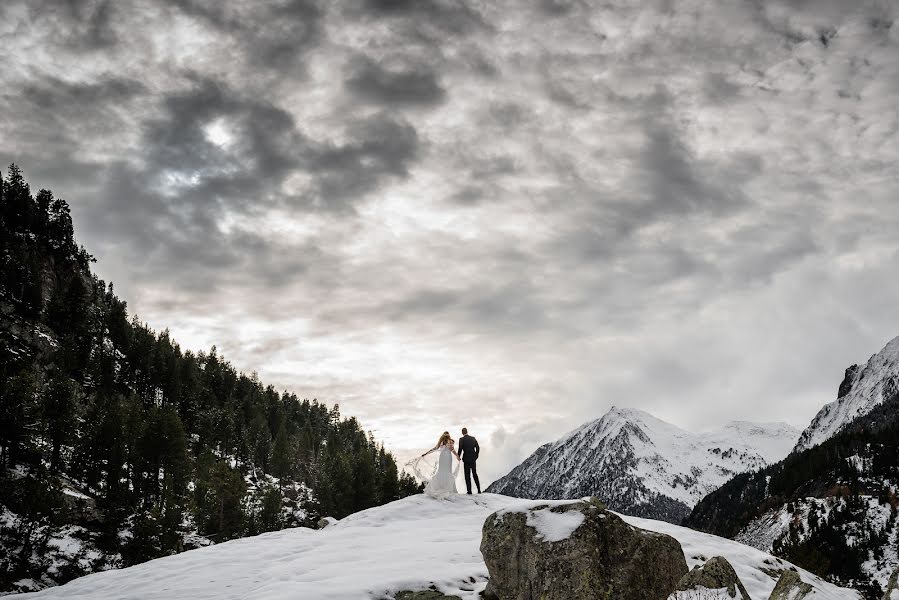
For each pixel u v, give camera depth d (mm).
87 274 178250
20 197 166500
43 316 137375
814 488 101250
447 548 15383
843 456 106562
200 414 142000
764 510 106688
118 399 128500
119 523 79562
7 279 135375
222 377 177250
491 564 11430
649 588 10430
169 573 15453
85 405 115062
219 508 90438
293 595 11281
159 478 106062
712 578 8953
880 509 83500
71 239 177625
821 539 80125
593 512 10969
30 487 65625
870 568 71750
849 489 92125
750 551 16766
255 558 16328
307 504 122312
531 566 10656
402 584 12234
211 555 17109
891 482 90188
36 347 121188
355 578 12586
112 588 14680
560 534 10648
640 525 19062
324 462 145500
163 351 160250
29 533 59750
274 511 97000
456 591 12156
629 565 10461
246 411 163250
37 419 84938
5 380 82688
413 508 21938
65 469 91438
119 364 147375
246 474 131000
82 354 134125
